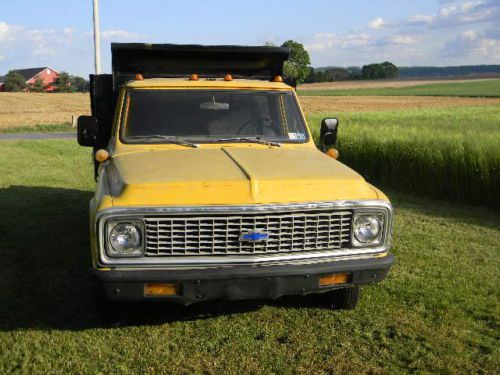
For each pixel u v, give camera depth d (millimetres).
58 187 10398
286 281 3785
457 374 3777
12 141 20922
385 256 4012
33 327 4438
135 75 5945
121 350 4078
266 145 4918
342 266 3855
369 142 12469
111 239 3621
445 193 10547
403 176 11461
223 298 3758
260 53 5965
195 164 4152
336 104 53750
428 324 4539
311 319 4625
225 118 5023
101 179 4285
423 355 4016
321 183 3941
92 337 4277
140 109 4934
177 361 3918
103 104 6016
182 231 3676
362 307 4863
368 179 12578
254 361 3932
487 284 5504
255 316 4691
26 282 5402
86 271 5711
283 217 3773
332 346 4156
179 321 4586
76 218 7918
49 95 70438
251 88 5191
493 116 24094
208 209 3652
